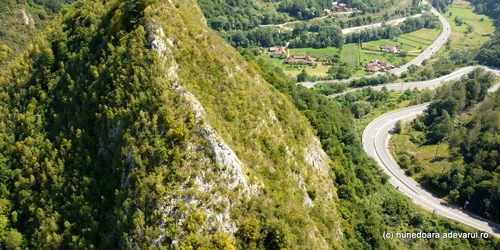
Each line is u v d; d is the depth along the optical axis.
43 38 95.44
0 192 74.31
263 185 67.69
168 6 78.75
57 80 84.25
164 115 63.56
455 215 115.94
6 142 79.38
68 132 74.38
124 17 78.56
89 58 81.69
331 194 92.44
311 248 66.62
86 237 62.12
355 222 89.69
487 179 118.19
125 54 72.62
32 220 68.75
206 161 61.62
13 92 88.44
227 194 61.38
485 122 142.12
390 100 197.75
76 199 65.88
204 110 67.31
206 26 87.88
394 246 91.12
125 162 63.31
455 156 137.62
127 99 67.88
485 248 103.31
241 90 79.38
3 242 69.38
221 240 57.19
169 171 60.03
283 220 64.31
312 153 95.00
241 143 70.69
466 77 195.00
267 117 81.94
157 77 67.31
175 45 74.06
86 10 94.31
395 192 119.06
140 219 57.22
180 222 57.22
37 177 72.62
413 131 160.62
